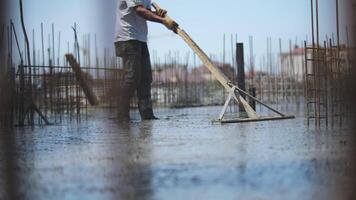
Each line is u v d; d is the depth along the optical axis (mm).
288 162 3771
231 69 16094
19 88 8586
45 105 10422
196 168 3643
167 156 4238
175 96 16688
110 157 4340
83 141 5711
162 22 8516
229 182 3152
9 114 8453
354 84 7621
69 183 3322
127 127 7406
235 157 4062
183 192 2947
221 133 5980
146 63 9109
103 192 3041
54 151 4891
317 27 6539
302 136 5398
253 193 2867
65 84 11133
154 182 3242
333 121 6844
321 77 6766
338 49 6977
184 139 5461
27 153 4777
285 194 2830
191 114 10820
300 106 13469
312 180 3158
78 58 11578
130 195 2941
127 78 8797
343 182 3090
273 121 7656
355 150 4297
